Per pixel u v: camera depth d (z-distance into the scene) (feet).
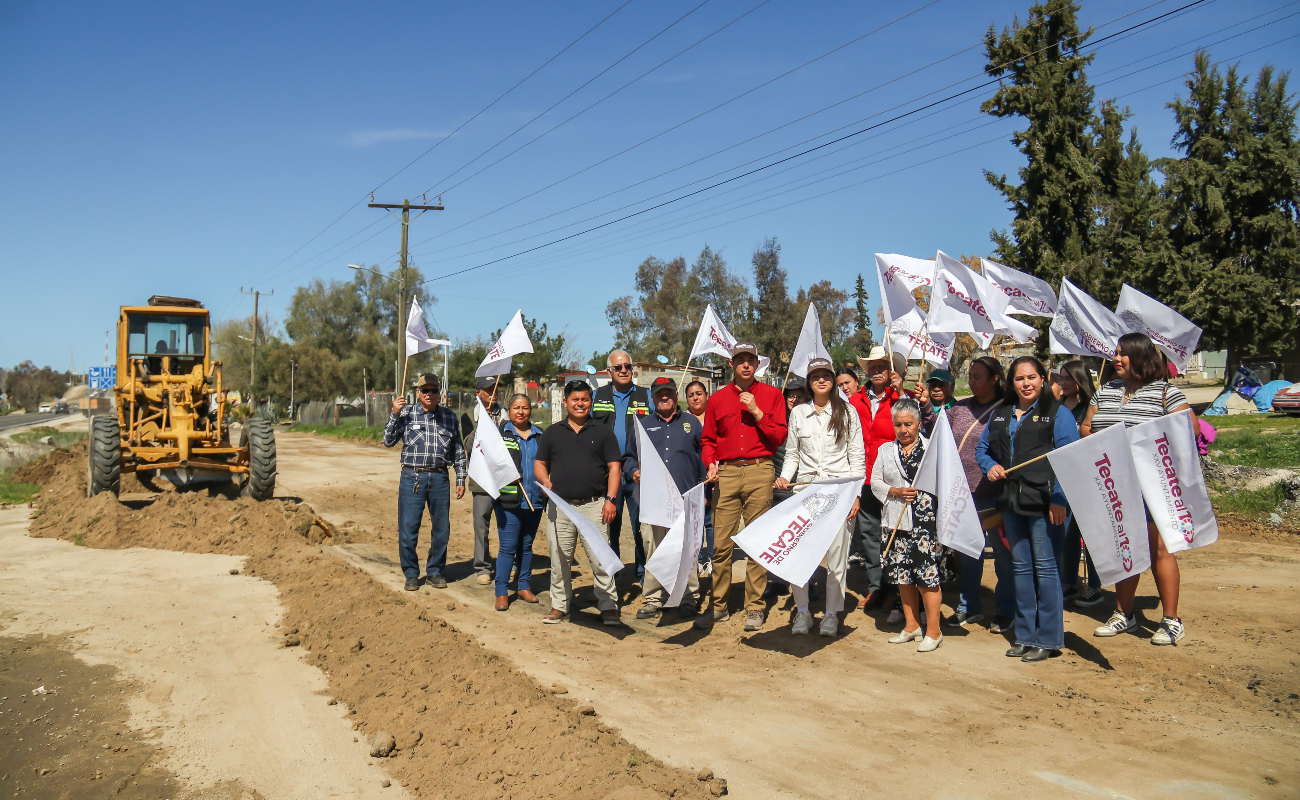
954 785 12.09
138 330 43.88
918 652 18.13
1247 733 13.35
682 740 13.82
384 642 18.86
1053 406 17.26
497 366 28.45
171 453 40.65
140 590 25.02
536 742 13.14
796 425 19.97
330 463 70.59
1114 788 11.84
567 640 19.80
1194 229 73.51
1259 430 42.52
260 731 14.94
